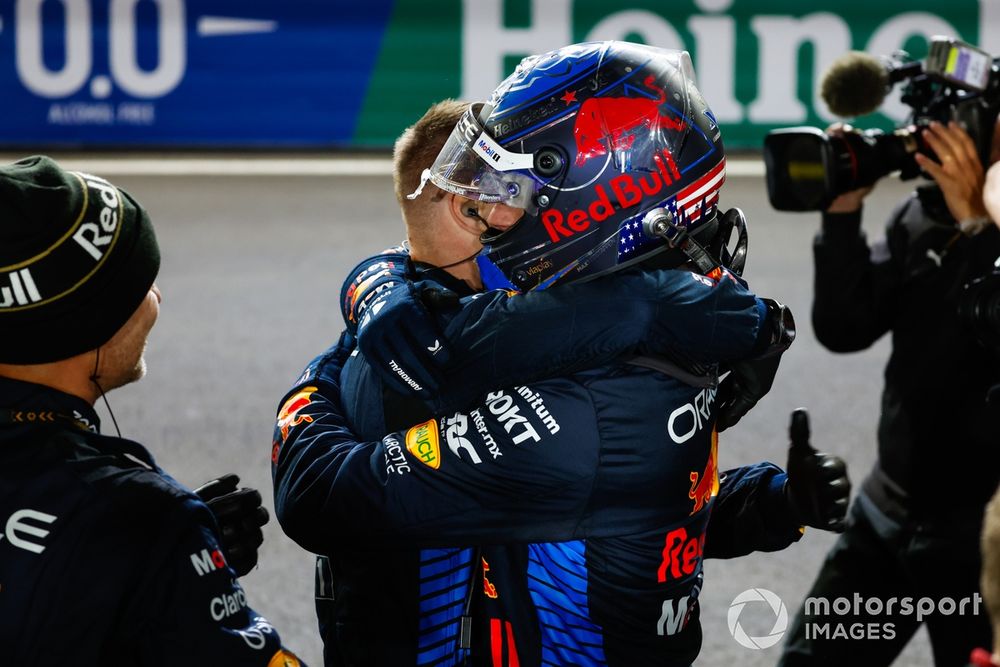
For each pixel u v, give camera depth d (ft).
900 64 28.81
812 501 19.40
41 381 17.11
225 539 19.01
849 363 64.69
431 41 103.45
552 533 18.11
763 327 18.02
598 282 17.72
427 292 17.87
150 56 104.01
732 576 43.06
